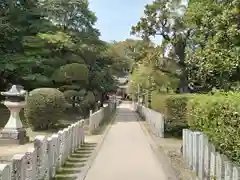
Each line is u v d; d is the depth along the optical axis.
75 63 27.45
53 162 8.97
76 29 33.69
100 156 12.34
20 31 27.92
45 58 27.34
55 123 20.58
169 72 25.89
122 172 9.79
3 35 27.23
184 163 11.27
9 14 27.97
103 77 34.00
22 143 15.33
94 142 16.28
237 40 10.77
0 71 26.50
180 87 24.81
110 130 21.91
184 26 22.61
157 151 13.76
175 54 25.27
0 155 12.37
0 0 27.86
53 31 28.97
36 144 7.36
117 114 40.88
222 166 6.86
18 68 26.53
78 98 29.28
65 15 32.50
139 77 28.23
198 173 9.32
